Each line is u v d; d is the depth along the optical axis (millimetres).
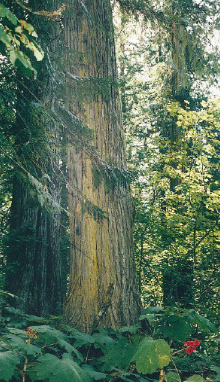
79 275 4750
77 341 3600
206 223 7469
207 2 8203
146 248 8930
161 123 11289
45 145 4352
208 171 8398
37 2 4289
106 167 4812
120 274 4754
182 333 3449
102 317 4551
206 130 8195
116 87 4953
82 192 4898
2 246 8312
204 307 7426
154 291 9383
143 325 4684
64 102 5051
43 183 4492
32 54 4207
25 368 2902
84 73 5148
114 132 5145
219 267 7887
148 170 9320
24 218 8586
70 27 5273
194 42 7230
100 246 4758
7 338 3193
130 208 5094
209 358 4461
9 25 2105
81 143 4758
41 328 3502
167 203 8352
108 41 5359
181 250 7883
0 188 9609
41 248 9070
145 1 6613
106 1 5434
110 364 3439
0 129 4156
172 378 3025
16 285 8367
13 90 4332
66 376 2775
